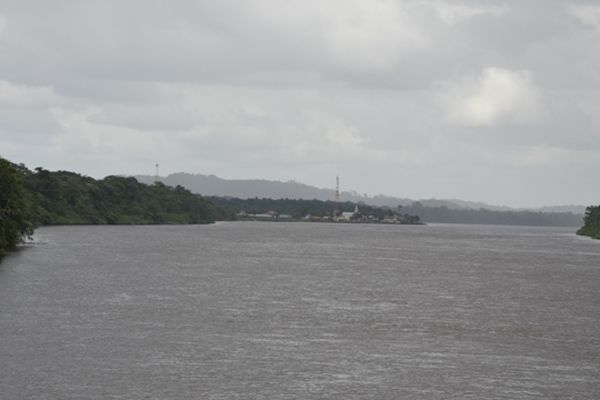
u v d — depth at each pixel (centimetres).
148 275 18188
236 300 14000
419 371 8762
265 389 7938
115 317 11744
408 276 19562
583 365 9231
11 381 7975
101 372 8406
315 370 8700
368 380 8350
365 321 11931
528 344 10406
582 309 13838
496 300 14850
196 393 7750
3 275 17325
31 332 10369
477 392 8019
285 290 15762
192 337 10331
